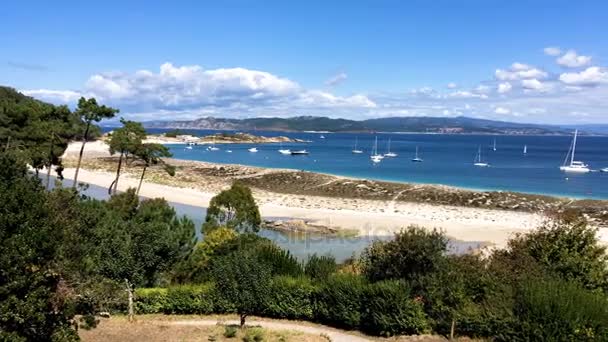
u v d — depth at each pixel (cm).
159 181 8281
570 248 2308
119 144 6397
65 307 1362
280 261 2548
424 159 16200
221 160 14938
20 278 1177
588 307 1761
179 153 18000
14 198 1269
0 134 5806
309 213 5844
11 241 1177
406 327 2033
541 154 19288
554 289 1856
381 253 2283
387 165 13775
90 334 1953
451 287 2030
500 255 2372
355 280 2203
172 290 2325
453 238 4728
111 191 7162
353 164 14038
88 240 1853
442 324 2020
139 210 2966
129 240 2344
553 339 1720
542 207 6425
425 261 2139
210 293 2323
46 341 1311
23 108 6166
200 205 6372
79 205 1941
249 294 2031
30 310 1173
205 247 2672
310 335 2050
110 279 2194
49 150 6034
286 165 13550
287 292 2291
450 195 7031
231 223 3312
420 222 5447
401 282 2106
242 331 2044
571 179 10625
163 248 2392
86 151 13650
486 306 1953
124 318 2202
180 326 2123
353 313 2139
